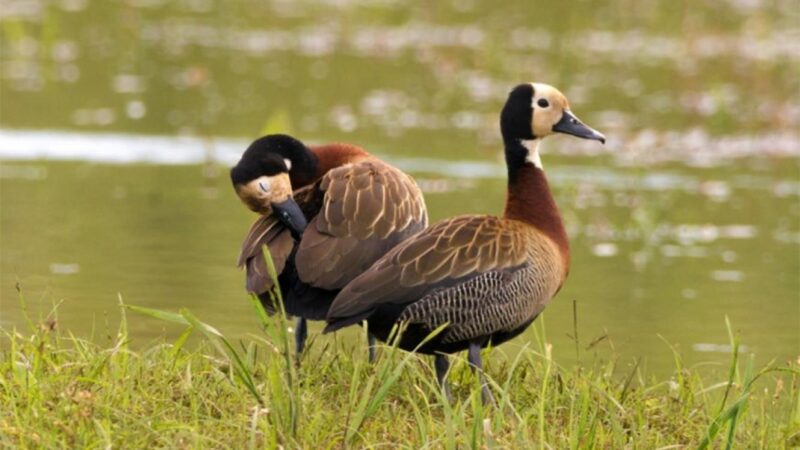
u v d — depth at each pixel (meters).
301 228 10.59
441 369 9.77
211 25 31.20
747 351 12.46
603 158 21.20
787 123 23.39
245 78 25.67
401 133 21.81
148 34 29.66
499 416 8.59
